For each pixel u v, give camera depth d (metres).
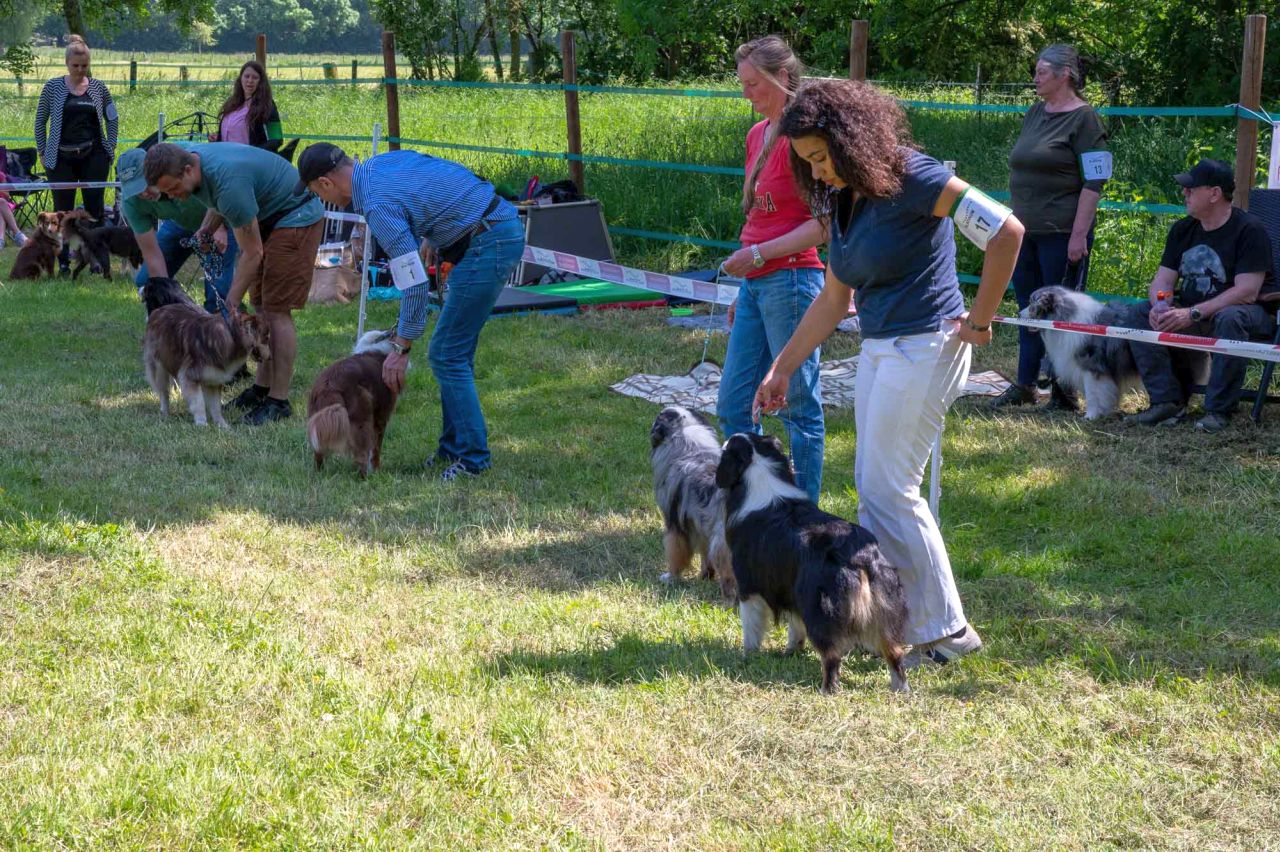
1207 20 14.59
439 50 31.92
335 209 11.09
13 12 30.73
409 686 3.64
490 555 4.93
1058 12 16.80
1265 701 3.54
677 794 3.05
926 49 18.30
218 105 24.25
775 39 4.34
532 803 2.98
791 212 4.36
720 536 4.25
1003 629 4.12
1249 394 6.85
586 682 3.72
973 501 5.53
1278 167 6.87
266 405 7.04
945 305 3.48
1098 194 6.79
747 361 4.60
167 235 8.34
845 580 3.45
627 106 21.11
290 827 2.82
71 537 4.82
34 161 14.35
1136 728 3.39
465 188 5.62
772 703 3.55
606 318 9.53
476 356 8.33
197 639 3.92
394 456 6.33
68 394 7.38
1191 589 4.50
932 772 3.14
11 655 3.76
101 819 2.85
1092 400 6.78
